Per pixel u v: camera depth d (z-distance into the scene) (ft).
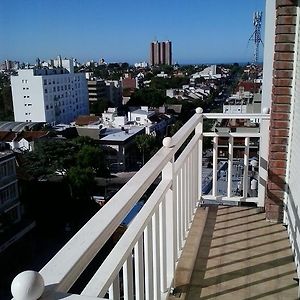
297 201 8.04
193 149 9.21
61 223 55.36
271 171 9.76
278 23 8.76
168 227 6.31
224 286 7.25
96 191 69.72
